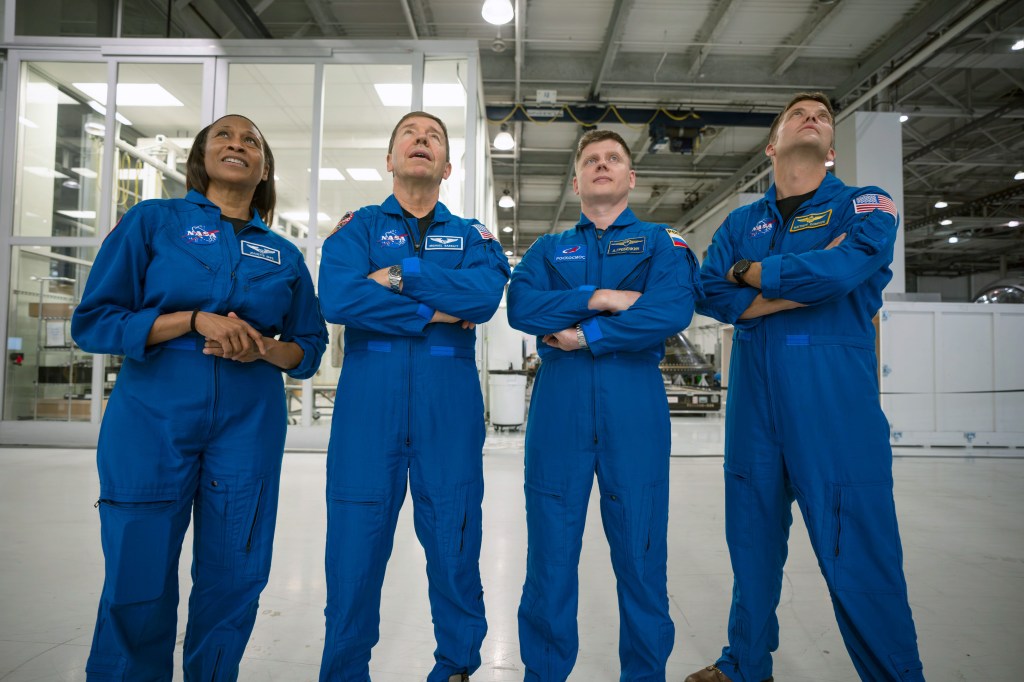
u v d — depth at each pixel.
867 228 1.38
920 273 20.95
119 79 5.56
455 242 1.52
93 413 5.30
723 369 10.52
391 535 1.43
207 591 1.30
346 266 1.42
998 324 5.96
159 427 1.23
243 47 5.45
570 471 1.44
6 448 5.15
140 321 1.20
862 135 7.79
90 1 5.95
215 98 5.48
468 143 5.43
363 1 6.79
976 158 10.84
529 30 7.37
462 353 1.48
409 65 5.46
